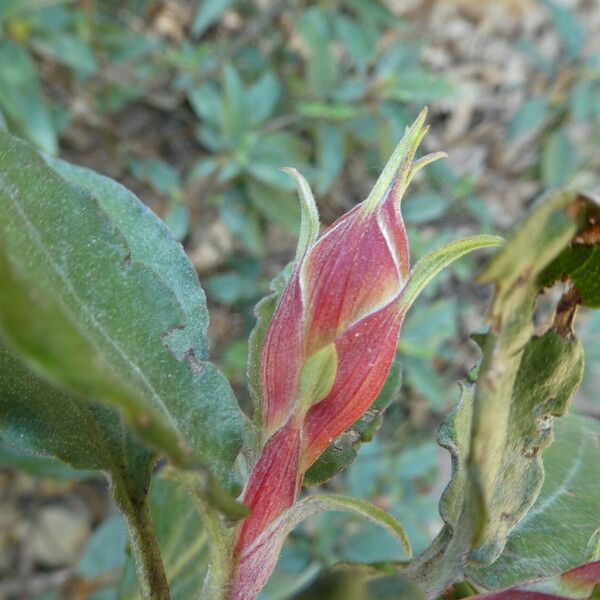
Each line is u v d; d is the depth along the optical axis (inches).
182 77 10.4
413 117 10.1
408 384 9.8
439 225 11.3
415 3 12.6
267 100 9.6
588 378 9.7
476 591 3.2
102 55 9.6
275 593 5.8
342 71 11.4
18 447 2.7
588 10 14.0
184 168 11.3
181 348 2.5
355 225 2.3
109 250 2.5
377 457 8.3
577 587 2.4
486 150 12.7
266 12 11.5
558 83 11.5
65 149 10.3
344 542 7.3
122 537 7.0
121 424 2.8
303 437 2.4
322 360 2.3
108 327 2.4
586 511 3.5
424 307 9.9
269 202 9.9
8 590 9.2
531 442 2.4
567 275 2.1
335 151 9.8
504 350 2.0
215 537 2.4
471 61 13.2
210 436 2.4
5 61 8.0
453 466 2.7
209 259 11.0
